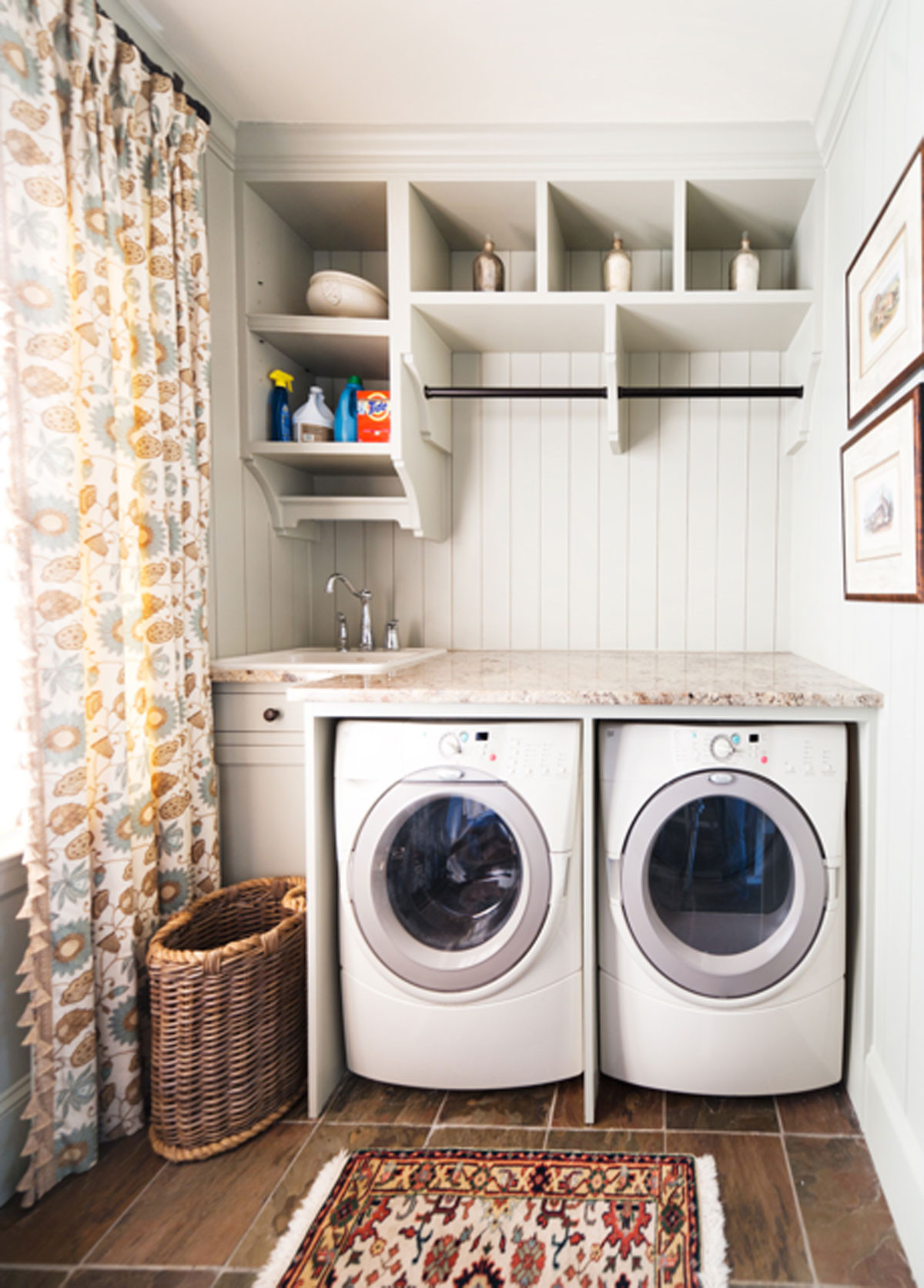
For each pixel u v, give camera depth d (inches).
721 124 82.5
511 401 104.7
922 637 52.7
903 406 54.6
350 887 67.8
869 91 65.8
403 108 81.7
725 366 101.7
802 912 63.8
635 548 104.0
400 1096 69.3
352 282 89.9
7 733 59.6
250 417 89.9
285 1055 66.5
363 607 102.4
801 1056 65.4
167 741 70.1
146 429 67.2
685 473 102.7
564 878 64.9
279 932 65.4
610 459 103.8
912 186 52.5
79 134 58.2
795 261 96.0
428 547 107.4
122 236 64.1
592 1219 53.9
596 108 80.7
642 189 86.9
